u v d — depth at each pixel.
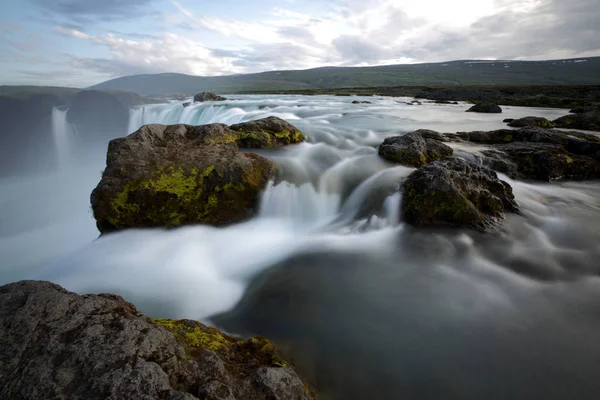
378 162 13.17
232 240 9.71
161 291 7.61
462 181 9.93
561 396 4.75
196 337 4.63
